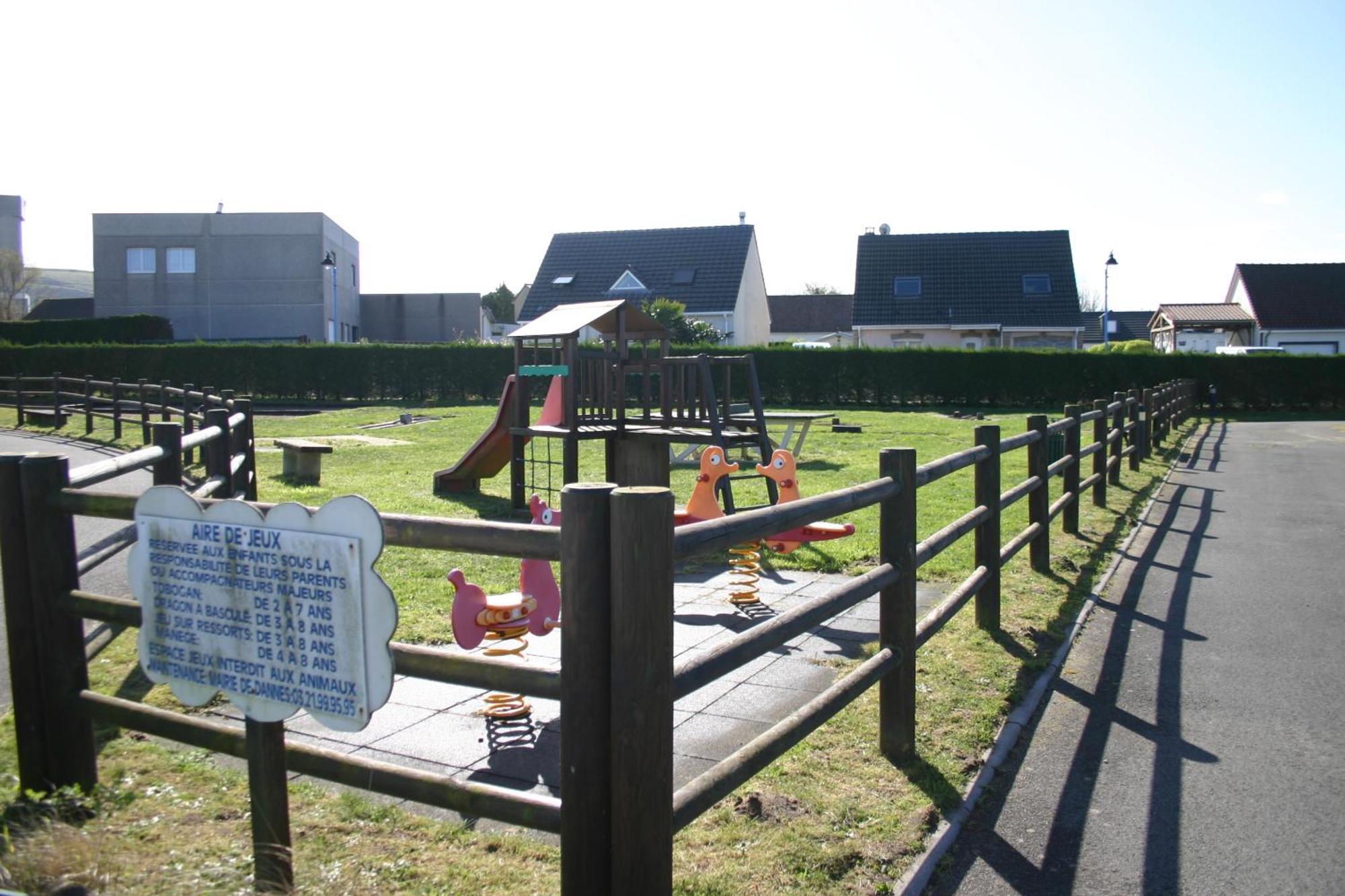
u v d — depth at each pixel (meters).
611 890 2.64
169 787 4.07
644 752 2.58
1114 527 10.55
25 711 3.88
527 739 4.76
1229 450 19.34
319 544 2.88
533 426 12.01
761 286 52.34
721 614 7.05
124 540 6.26
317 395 36.44
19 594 3.86
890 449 4.55
